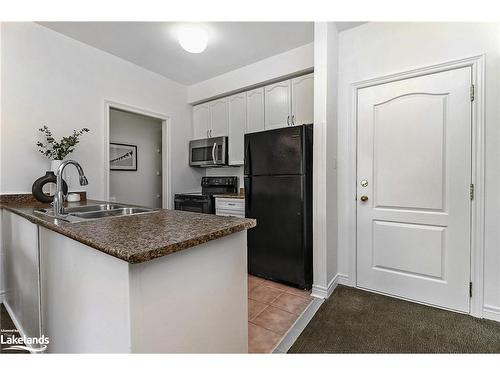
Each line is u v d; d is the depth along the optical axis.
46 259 1.24
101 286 0.85
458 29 1.80
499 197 1.69
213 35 2.45
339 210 2.37
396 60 2.04
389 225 2.11
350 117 2.27
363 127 2.21
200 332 0.97
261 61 2.97
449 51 1.83
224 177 3.58
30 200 2.13
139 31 2.35
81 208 1.87
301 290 2.25
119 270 0.76
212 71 3.26
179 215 1.36
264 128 3.06
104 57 2.71
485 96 1.71
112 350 0.80
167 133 3.46
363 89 2.20
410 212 2.02
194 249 0.93
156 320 0.81
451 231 1.86
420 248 1.98
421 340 1.53
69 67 2.42
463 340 1.52
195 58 2.91
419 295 1.99
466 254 1.80
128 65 2.95
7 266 1.93
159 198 3.99
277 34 2.44
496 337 1.54
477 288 1.77
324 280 2.09
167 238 0.85
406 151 2.02
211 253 1.01
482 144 1.72
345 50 2.27
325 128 2.06
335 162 2.30
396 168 2.07
